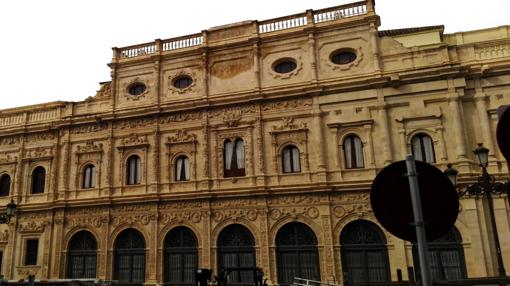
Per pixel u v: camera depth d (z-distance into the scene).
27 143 38.66
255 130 32.44
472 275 26.16
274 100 32.47
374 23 31.83
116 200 33.97
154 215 32.97
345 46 32.19
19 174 37.91
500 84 28.84
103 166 35.53
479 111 28.83
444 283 12.75
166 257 32.25
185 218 32.31
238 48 34.50
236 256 30.77
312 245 29.48
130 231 33.72
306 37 33.22
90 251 34.19
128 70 37.03
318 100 31.59
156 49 36.47
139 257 32.97
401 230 6.21
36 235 35.88
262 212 30.66
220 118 33.41
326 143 30.89
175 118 34.56
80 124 36.91
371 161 29.55
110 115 35.84
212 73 34.72
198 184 32.69
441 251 27.31
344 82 31.14
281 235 30.36
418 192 6.11
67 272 34.31
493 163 27.75
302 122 31.62
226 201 31.70
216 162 32.75
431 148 29.23
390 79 30.19
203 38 35.44
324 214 29.52
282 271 29.64
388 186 6.39
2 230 37.12
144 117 35.34
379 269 27.95
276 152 31.59
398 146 29.55
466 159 27.77
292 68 33.38
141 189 33.94
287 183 30.80
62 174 36.50
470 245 26.67
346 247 28.88
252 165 31.80
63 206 35.19
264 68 33.62
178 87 35.62
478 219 26.84
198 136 33.66
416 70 29.91
